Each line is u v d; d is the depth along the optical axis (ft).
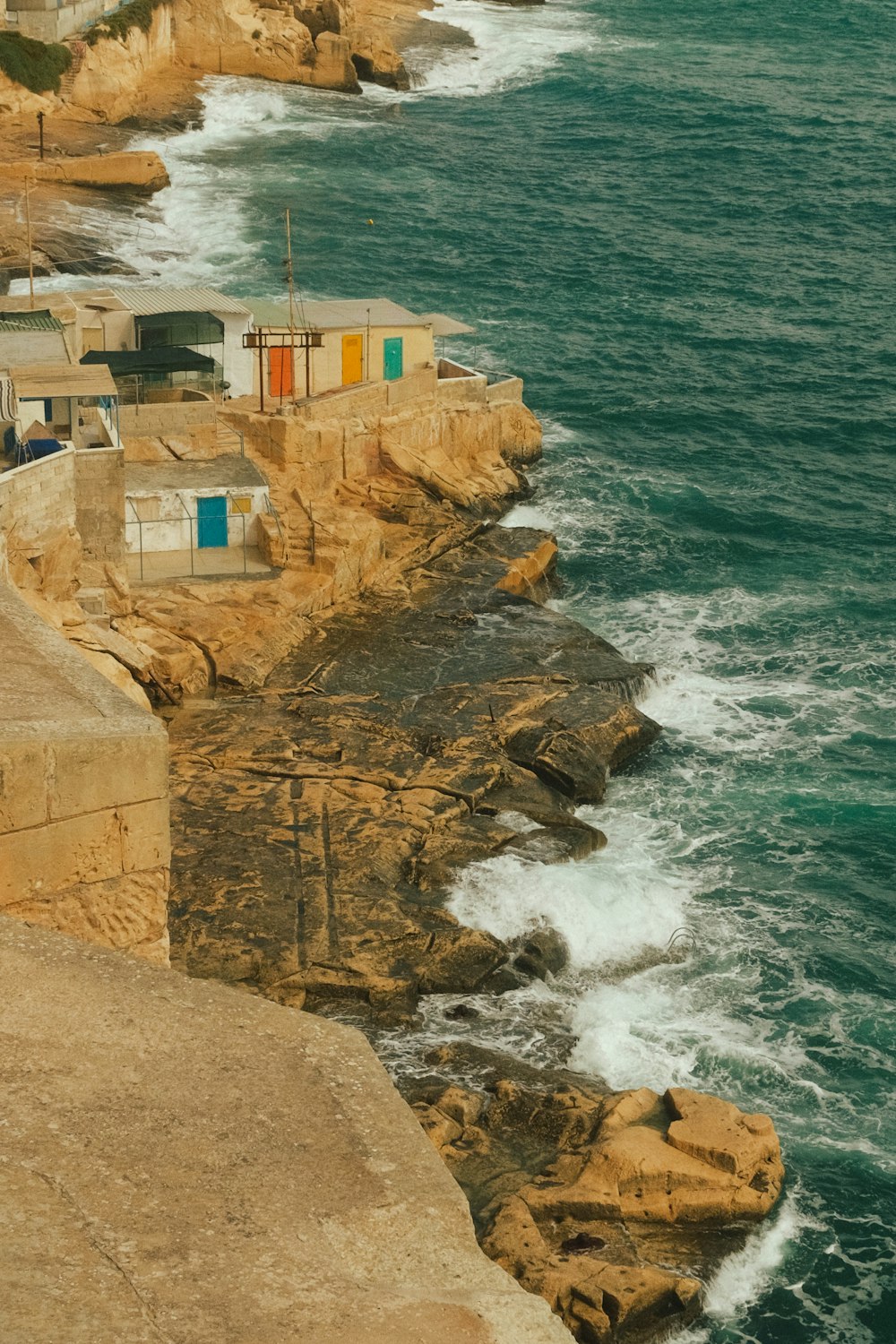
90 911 37.60
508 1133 102.53
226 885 124.98
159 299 223.10
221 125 416.67
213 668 161.68
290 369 221.66
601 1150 98.53
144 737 37.40
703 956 126.82
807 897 135.44
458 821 138.51
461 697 160.86
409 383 219.61
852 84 499.10
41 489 157.79
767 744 162.30
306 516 187.52
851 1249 96.68
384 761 146.41
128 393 201.77
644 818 147.43
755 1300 92.99
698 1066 113.39
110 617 162.61
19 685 39.50
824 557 209.87
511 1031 114.93
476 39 542.16
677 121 450.71
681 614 193.36
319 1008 115.14
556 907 127.44
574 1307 88.63
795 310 308.40
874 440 248.73
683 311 305.73
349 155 402.93
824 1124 108.37
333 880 127.03
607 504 223.71
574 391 265.75
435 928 122.83
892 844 144.15
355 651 172.55
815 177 400.88
